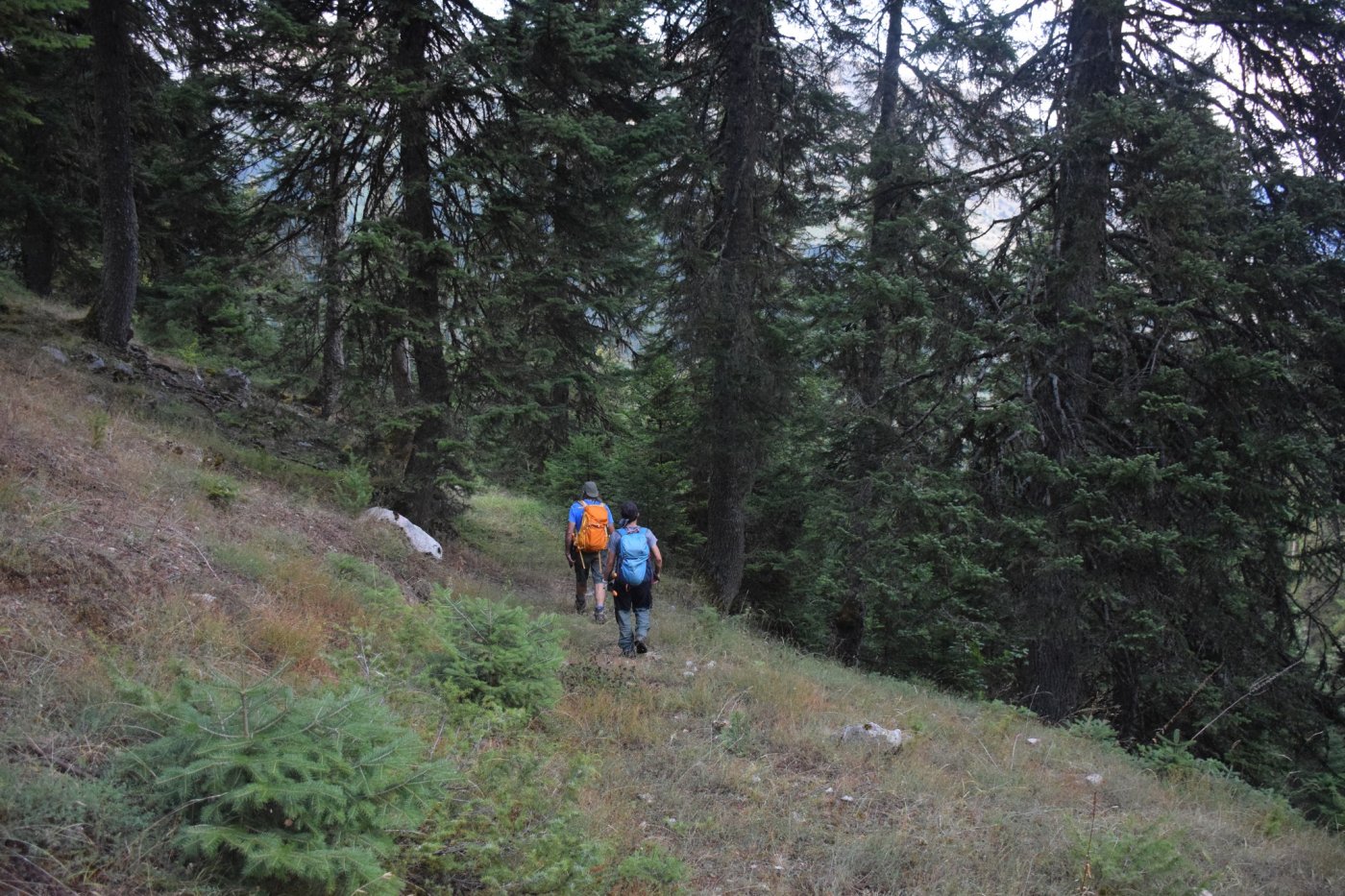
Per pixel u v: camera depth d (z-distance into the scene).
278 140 10.05
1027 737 7.89
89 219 15.71
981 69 12.36
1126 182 10.47
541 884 3.34
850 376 12.56
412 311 10.02
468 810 3.57
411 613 6.36
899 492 10.60
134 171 13.31
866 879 4.43
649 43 12.24
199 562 6.06
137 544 5.77
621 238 11.89
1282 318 10.26
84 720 3.46
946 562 10.09
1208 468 9.78
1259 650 10.45
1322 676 10.85
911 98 13.84
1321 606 10.95
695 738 6.22
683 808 4.95
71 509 5.72
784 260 14.34
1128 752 10.47
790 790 5.49
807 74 13.78
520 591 10.47
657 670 7.88
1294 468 10.14
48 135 14.52
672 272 14.27
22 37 6.44
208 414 11.19
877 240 12.66
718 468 13.53
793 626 15.47
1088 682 11.83
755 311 13.59
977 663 12.03
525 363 10.42
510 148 10.32
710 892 4.07
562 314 10.96
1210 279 9.51
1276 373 9.41
